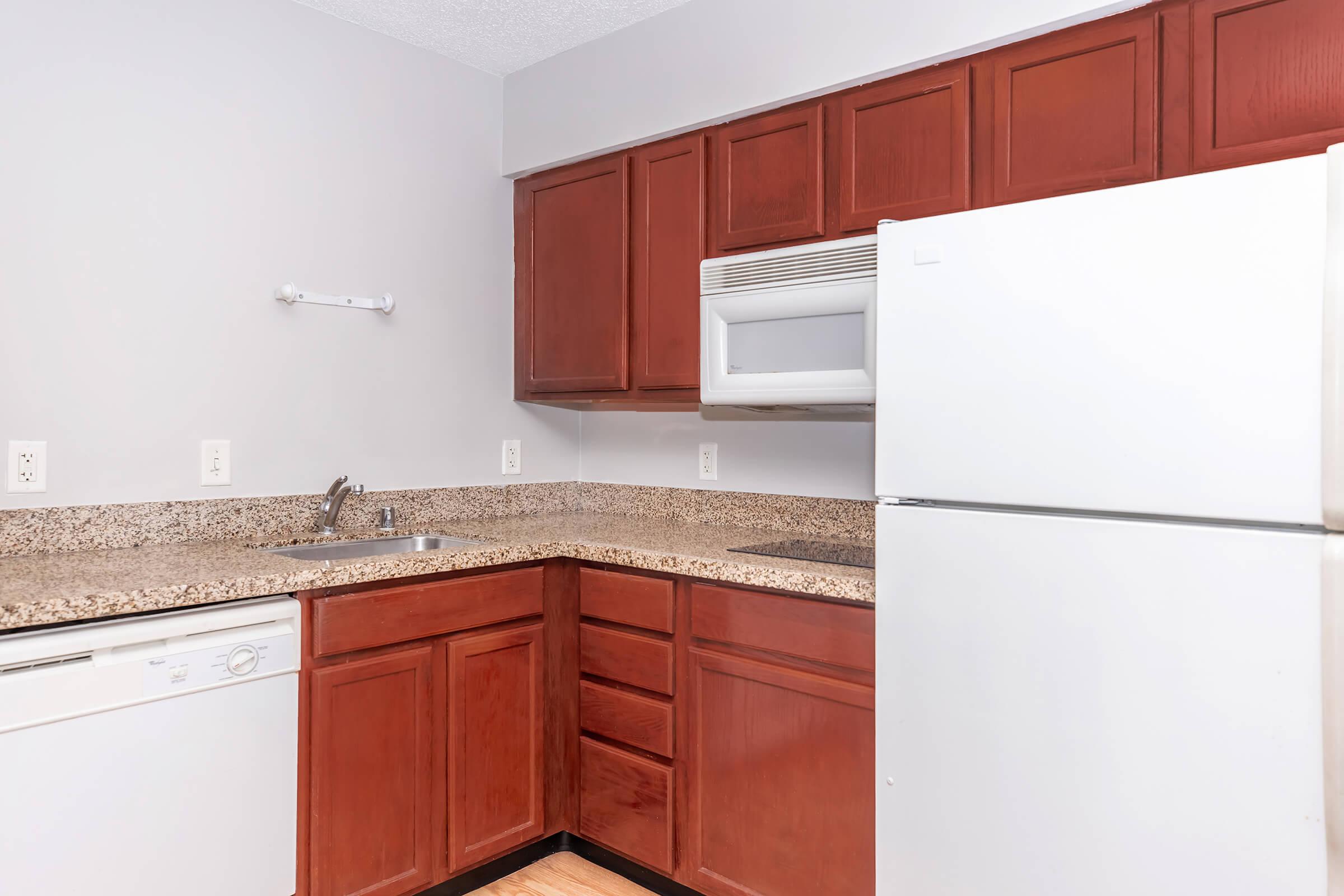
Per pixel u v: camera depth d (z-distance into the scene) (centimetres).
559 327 268
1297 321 113
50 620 144
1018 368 137
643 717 209
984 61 186
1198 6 160
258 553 197
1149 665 125
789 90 214
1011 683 138
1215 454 119
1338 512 110
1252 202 116
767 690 186
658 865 206
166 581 161
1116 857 128
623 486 288
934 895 147
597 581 219
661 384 241
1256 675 117
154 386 207
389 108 251
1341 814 110
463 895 211
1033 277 135
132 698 154
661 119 239
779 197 218
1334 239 110
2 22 184
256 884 171
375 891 188
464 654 204
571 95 261
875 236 180
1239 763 118
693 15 233
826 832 176
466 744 205
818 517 238
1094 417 130
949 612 145
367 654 188
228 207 218
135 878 155
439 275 263
